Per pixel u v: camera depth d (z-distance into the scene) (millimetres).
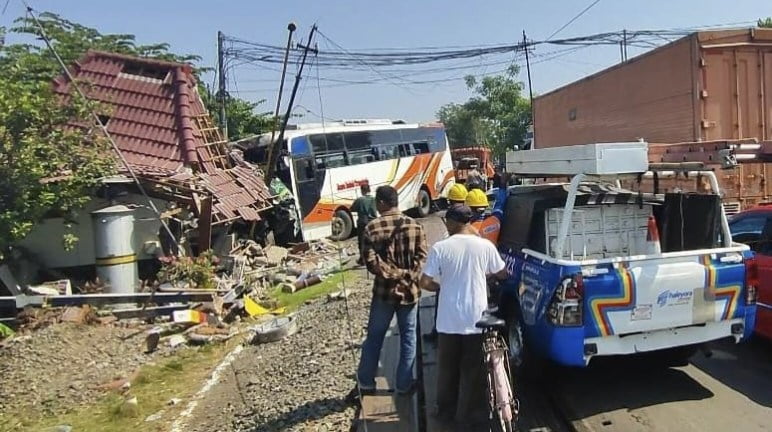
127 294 10500
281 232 17922
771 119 9789
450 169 26750
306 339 8586
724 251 5410
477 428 5066
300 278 13219
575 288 5062
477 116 51906
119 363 8594
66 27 20391
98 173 12195
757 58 9711
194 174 14711
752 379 6023
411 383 5715
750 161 6082
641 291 5137
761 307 6539
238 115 29156
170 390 7594
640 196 6227
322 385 6523
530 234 6125
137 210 13297
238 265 13594
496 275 5105
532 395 5953
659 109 10797
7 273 11719
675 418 5238
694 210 6055
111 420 6781
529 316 5602
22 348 8750
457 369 5168
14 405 7457
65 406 7340
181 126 15656
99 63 17141
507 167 7199
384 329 5586
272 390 6863
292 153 18391
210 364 8500
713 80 9648
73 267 13375
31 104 11008
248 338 9281
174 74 16516
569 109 15438
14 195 10836
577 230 6176
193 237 13961
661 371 6340
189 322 9789
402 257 5543
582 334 5074
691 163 5570
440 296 5125
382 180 22000
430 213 25344
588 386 6051
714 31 9578
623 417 5328
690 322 5277
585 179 6031
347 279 13000
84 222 13445
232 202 14836
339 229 19828
